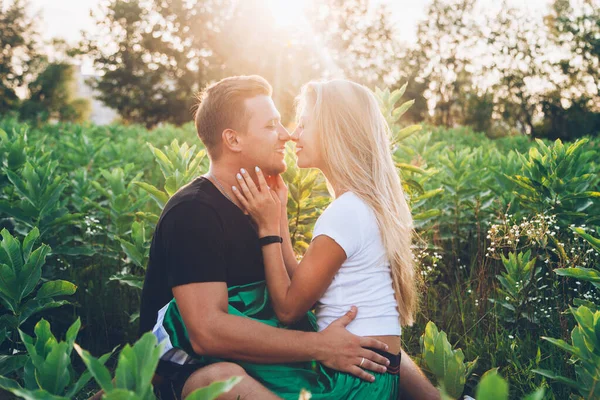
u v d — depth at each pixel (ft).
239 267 8.32
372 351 8.01
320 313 8.39
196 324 7.69
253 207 8.39
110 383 5.06
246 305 8.24
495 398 3.67
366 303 8.18
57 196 12.58
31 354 5.98
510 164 17.22
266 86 8.81
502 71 147.23
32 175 12.42
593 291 12.41
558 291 12.06
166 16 161.27
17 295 8.82
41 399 5.06
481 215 16.52
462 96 158.51
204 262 7.83
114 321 13.29
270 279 8.31
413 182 13.48
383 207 8.30
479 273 13.50
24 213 12.39
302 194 12.75
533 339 11.44
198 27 159.94
